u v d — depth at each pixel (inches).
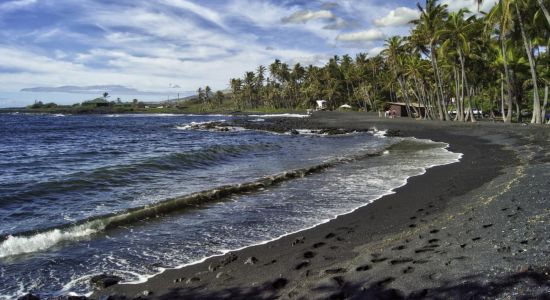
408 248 276.2
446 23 1847.9
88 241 356.5
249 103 6461.6
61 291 257.6
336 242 330.3
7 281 272.8
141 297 241.6
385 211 434.6
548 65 1787.6
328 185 596.1
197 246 342.3
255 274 264.1
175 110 6461.6
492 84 2290.8
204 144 1337.4
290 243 339.0
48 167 804.0
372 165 786.8
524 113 2600.9
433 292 194.4
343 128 2108.8
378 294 201.9
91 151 1109.7
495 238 269.6
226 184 621.6
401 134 1647.4
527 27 1493.6
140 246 343.3
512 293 179.9
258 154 1032.8
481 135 1338.6
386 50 2674.7
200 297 234.5
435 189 532.1
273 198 519.2
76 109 6215.6
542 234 262.8
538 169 577.6
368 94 4249.5
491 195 442.3
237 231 383.6
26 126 2679.6
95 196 538.6
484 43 1883.6
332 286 218.4
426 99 2851.9
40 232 376.8
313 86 4867.1
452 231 308.8
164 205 461.1
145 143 1411.2
